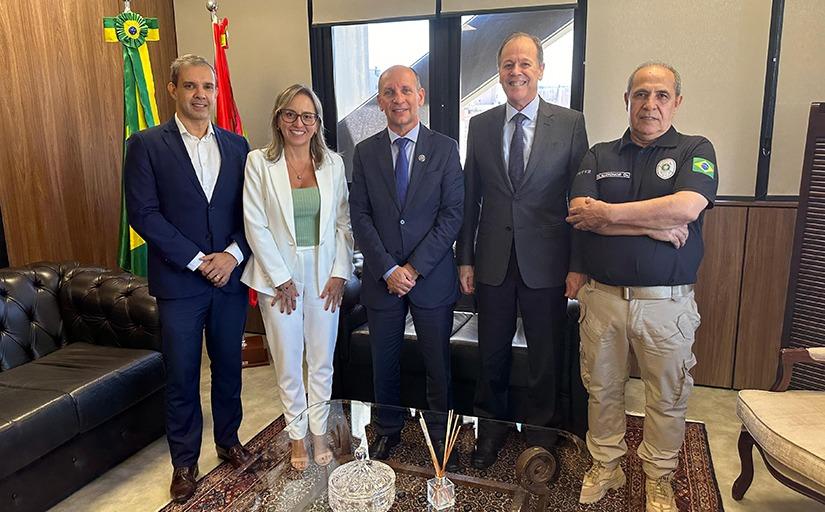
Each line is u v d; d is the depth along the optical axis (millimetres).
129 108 3270
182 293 2189
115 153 3777
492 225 2275
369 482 1747
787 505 2143
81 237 3600
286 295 2279
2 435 1964
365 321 2977
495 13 3301
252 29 3920
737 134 2988
